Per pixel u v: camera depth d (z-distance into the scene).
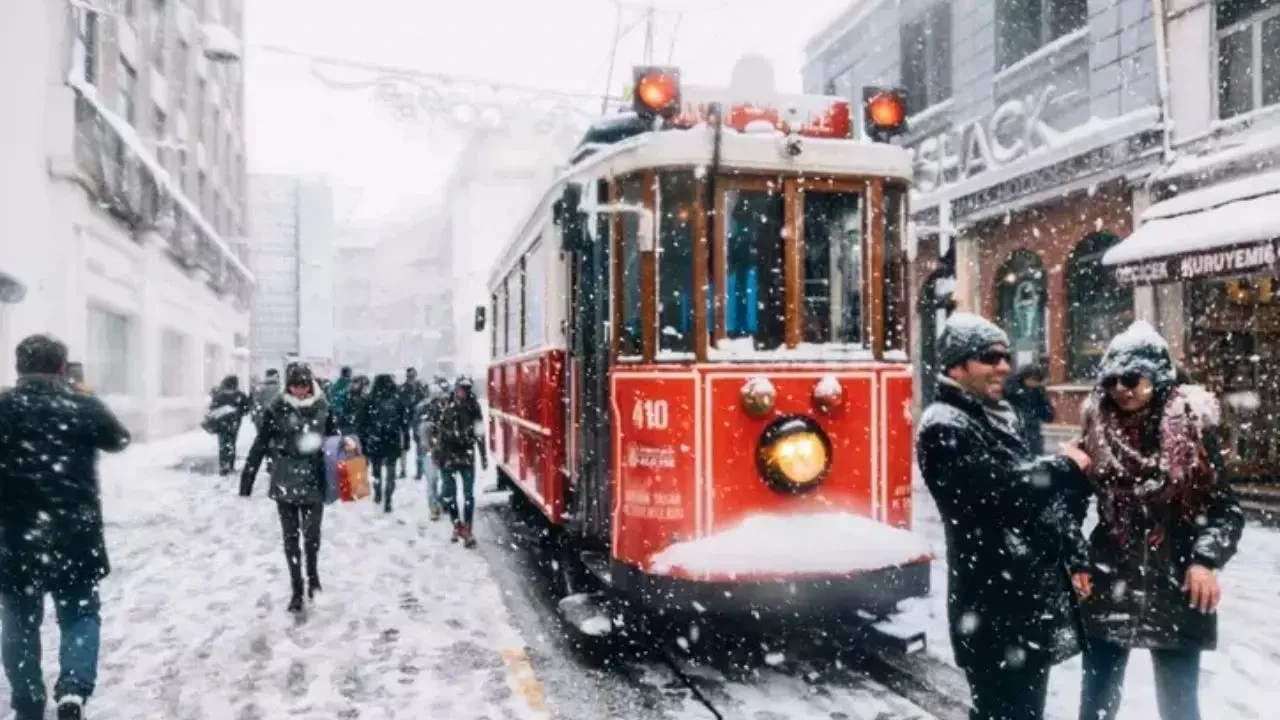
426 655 5.93
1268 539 9.02
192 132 29.56
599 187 6.38
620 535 6.07
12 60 14.87
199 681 5.52
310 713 4.96
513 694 5.20
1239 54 10.60
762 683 5.42
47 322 16.17
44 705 4.77
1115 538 3.53
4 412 4.63
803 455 5.70
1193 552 3.38
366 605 7.24
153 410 23.22
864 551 5.54
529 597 7.54
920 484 13.97
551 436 7.53
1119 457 3.50
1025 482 3.02
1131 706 4.90
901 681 5.41
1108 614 3.52
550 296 7.71
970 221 15.34
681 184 5.92
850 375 5.93
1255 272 8.98
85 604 4.77
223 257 32.84
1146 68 11.70
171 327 26.31
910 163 6.23
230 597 7.55
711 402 5.71
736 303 5.90
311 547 7.36
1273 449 10.82
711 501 5.66
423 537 10.27
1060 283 13.59
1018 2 14.87
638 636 6.34
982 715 3.18
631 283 6.11
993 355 3.19
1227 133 10.53
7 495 4.60
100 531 4.81
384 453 12.12
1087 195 12.93
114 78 21.08
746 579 5.37
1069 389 13.23
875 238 6.12
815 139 6.02
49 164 16.17
